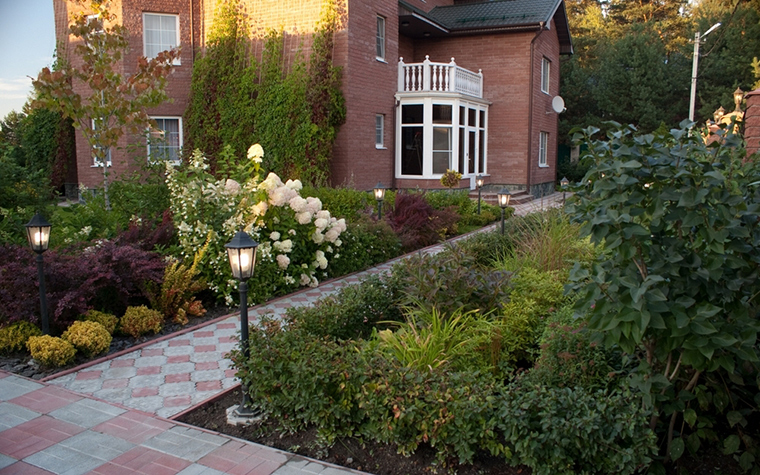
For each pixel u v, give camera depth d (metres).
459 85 19.50
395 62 18.72
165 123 18.02
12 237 8.80
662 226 3.30
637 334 3.03
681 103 28.95
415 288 5.70
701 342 3.05
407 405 3.72
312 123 15.83
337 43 16.08
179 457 3.76
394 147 19.11
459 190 17.31
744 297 3.52
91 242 7.52
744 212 3.25
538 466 3.40
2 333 5.68
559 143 31.30
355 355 4.21
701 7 32.81
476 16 21.70
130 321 6.17
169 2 17.48
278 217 8.10
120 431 4.12
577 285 3.48
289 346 4.30
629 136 3.47
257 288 7.54
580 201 3.46
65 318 6.05
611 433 3.32
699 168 3.15
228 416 4.28
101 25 10.82
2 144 10.85
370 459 3.79
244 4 16.83
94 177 18.50
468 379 3.86
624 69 29.89
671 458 3.55
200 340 6.14
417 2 21.42
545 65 23.38
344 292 5.96
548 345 4.32
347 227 9.88
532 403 3.44
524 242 8.73
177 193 7.95
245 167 8.29
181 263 7.58
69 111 10.27
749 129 7.44
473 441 3.52
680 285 3.26
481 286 5.80
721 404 3.46
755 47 28.27
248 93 16.67
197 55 17.84
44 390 4.86
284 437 4.08
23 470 3.59
